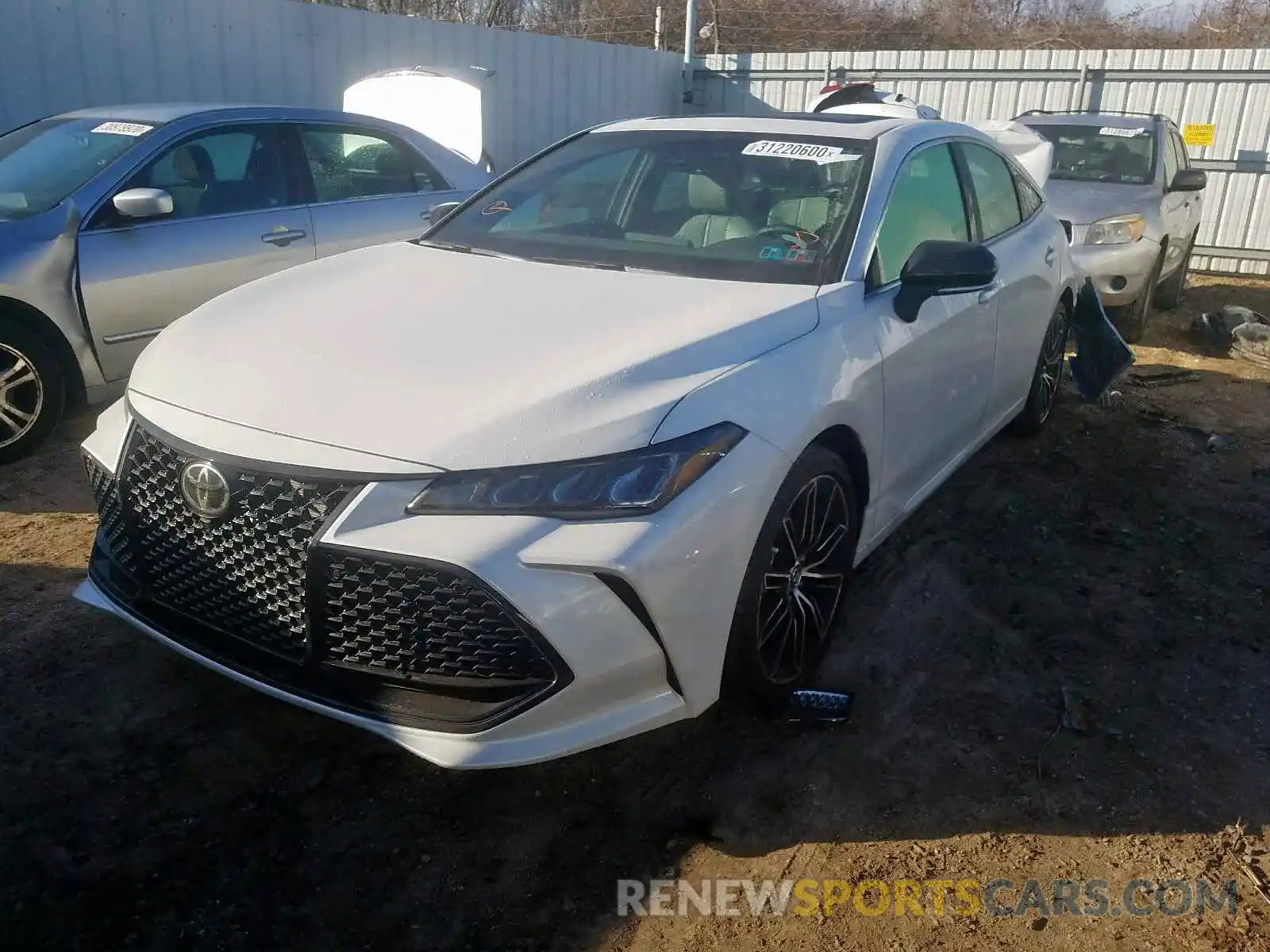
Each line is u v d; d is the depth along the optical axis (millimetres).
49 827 2648
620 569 2379
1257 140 12234
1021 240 4863
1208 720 3289
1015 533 4578
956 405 4094
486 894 2525
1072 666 3559
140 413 2734
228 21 8953
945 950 2398
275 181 5750
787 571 2994
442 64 10922
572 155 4215
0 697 3123
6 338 4746
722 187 3766
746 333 2896
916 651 3600
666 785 2914
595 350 2717
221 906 2453
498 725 2373
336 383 2598
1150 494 5102
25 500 4531
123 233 5098
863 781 2943
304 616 2482
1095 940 2436
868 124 4082
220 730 3049
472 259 3592
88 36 8094
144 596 2820
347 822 2732
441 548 2314
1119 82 12844
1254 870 2662
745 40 22578
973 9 24547
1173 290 9891
